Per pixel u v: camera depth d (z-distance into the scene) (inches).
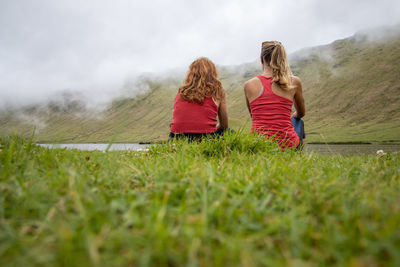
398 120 5659.5
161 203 50.8
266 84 166.6
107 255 32.5
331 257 35.1
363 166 106.0
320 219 48.4
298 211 47.8
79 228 38.4
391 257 33.8
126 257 32.5
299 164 91.5
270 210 49.1
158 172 74.5
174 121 177.5
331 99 7642.7
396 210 43.1
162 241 33.6
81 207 40.4
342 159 128.4
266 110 164.6
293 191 59.4
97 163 88.0
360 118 6269.7
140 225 40.2
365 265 29.9
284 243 38.0
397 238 35.3
